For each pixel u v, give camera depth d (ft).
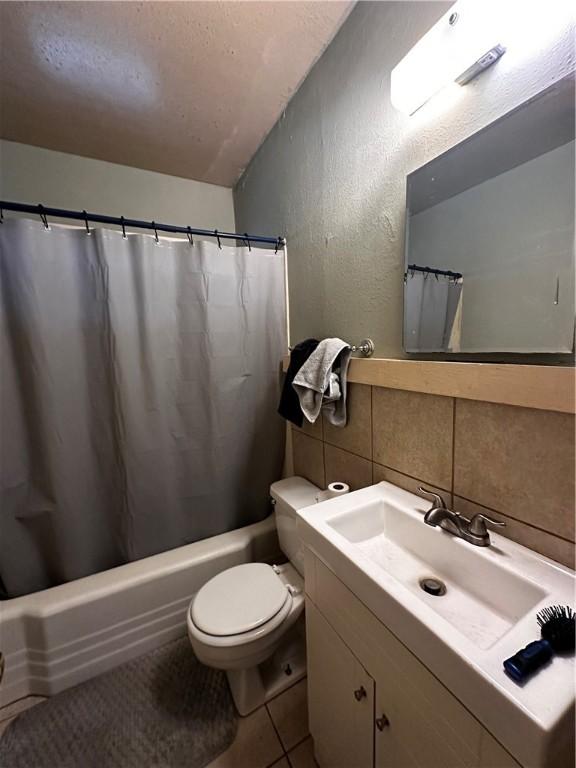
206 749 3.49
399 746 2.13
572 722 1.41
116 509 4.86
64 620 4.11
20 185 5.70
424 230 3.09
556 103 2.14
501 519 2.59
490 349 2.60
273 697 3.97
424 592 2.60
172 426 5.03
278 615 3.66
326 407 4.15
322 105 4.29
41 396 4.18
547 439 2.25
